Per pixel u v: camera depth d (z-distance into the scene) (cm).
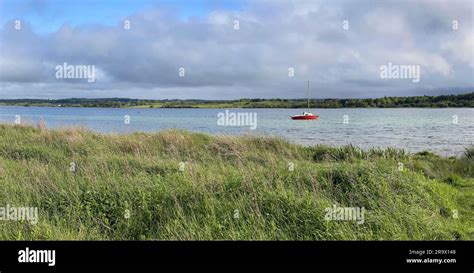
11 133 1267
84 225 550
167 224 535
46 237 511
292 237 512
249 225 531
